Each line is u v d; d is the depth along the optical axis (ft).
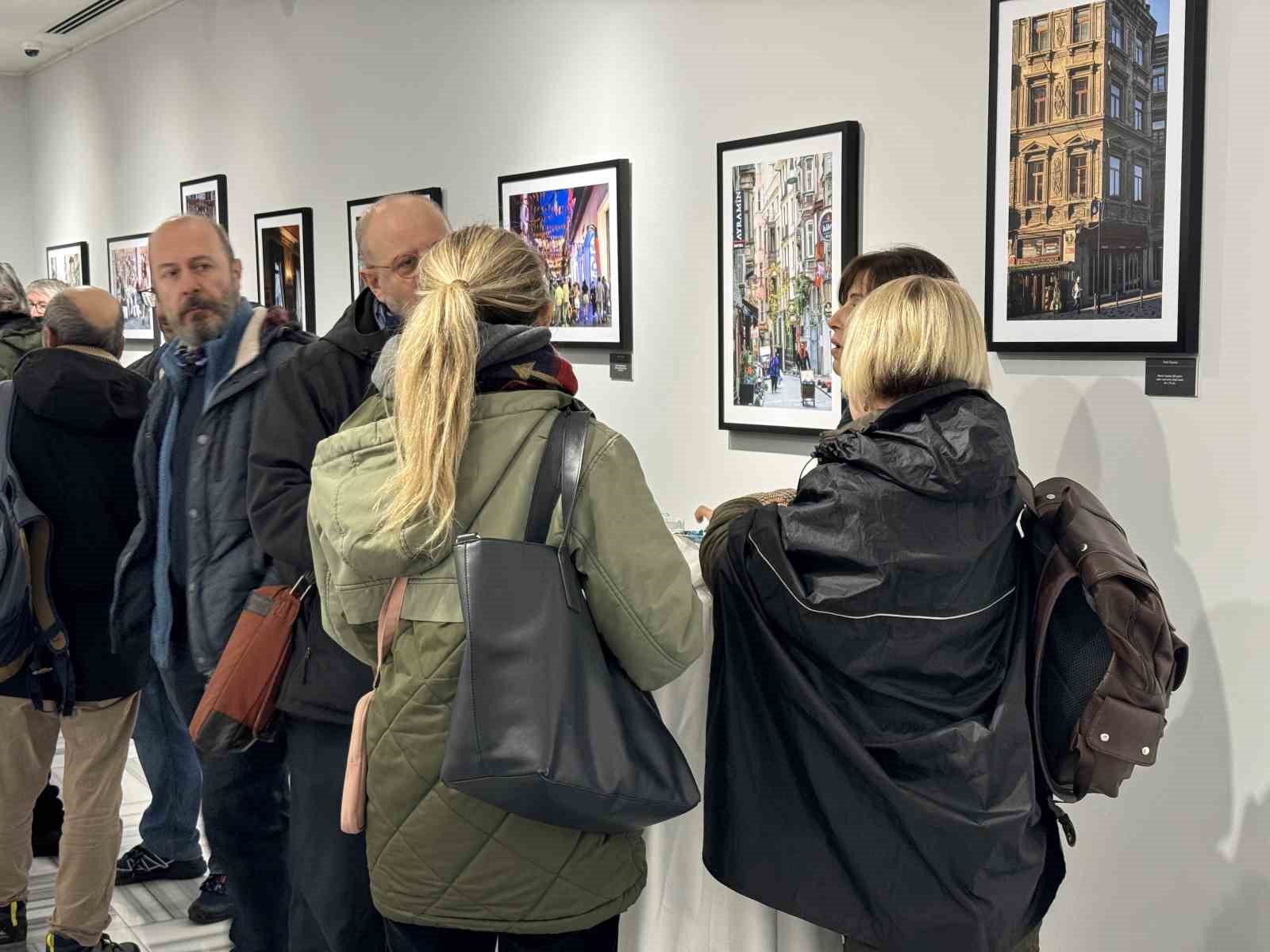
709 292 11.57
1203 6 7.39
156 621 8.75
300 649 6.61
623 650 5.27
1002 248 8.66
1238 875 7.61
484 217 14.70
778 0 10.52
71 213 27.58
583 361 13.37
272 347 8.45
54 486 8.84
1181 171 7.54
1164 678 5.17
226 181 20.76
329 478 5.41
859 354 5.57
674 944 6.66
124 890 11.26
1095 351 8.13
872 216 9.84
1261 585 7.39
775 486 11.03
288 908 8.31
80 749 9.21
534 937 5.33
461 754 4.86
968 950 5.28
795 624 5.31
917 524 5.12
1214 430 7.59
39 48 26.07
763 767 5.64
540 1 13.44
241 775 8.09
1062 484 5.86
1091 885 8.48
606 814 4.95
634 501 5.27
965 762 5.17
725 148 11.06
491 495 5.18
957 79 9.05
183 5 21.63
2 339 12.86
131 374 9.32
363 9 16.67
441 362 5.06
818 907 5.54
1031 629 5.47
